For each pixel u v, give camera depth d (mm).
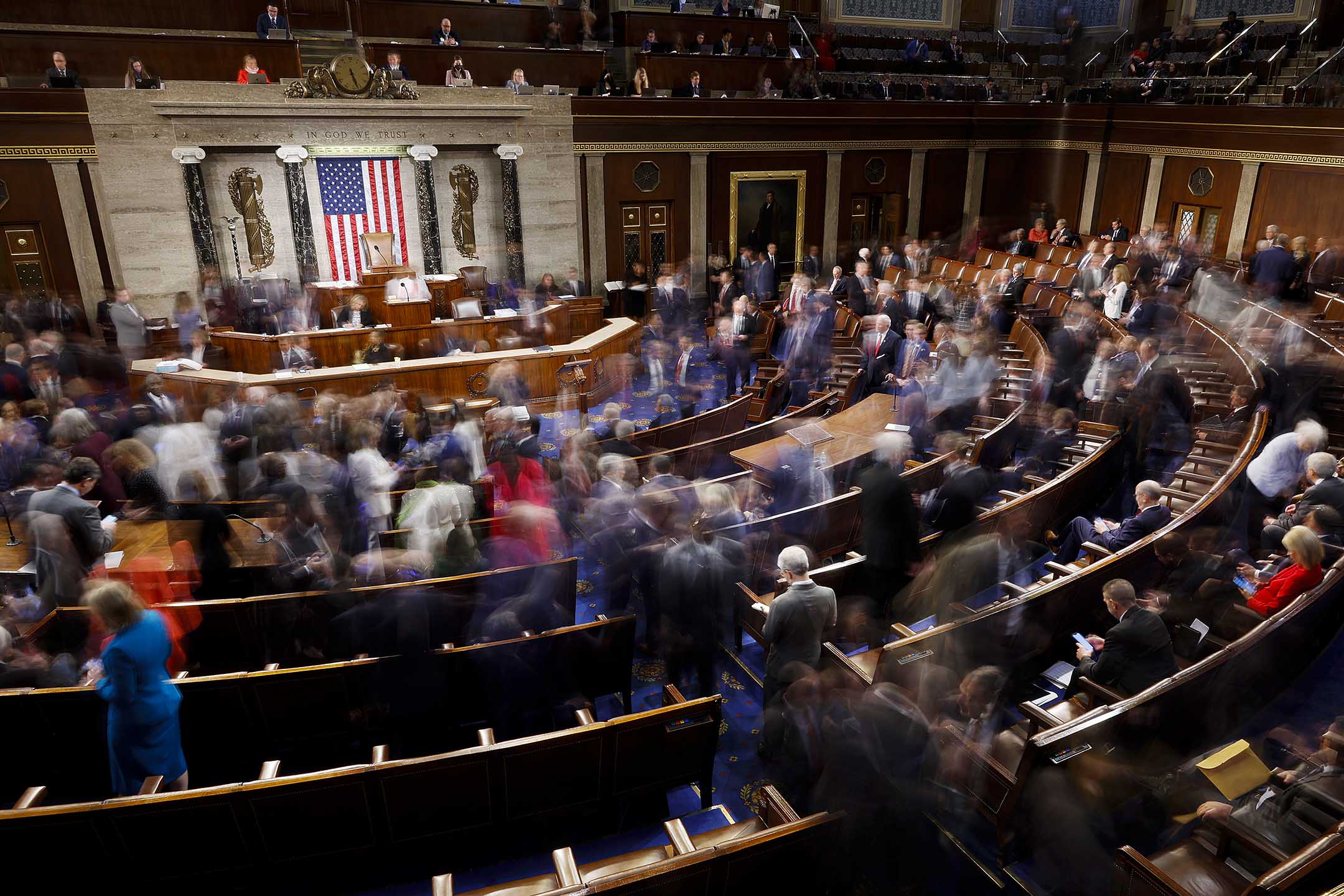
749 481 8297
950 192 20500
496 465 7992
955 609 6324
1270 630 4980
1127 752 4672
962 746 4777
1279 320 11773
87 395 10812
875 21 21594
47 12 14445
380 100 14656
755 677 6504
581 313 15273
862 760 4359
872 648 6293
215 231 14789
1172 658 4965
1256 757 4480
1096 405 9664
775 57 18469
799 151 18625
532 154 16188
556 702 5613
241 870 4180
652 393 14031
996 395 10938
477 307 14211
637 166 17234
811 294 13469
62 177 13609
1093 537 7418
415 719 5199
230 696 4965
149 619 4414
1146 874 3750
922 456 9125
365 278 14109
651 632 6719
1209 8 20578
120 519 8086
